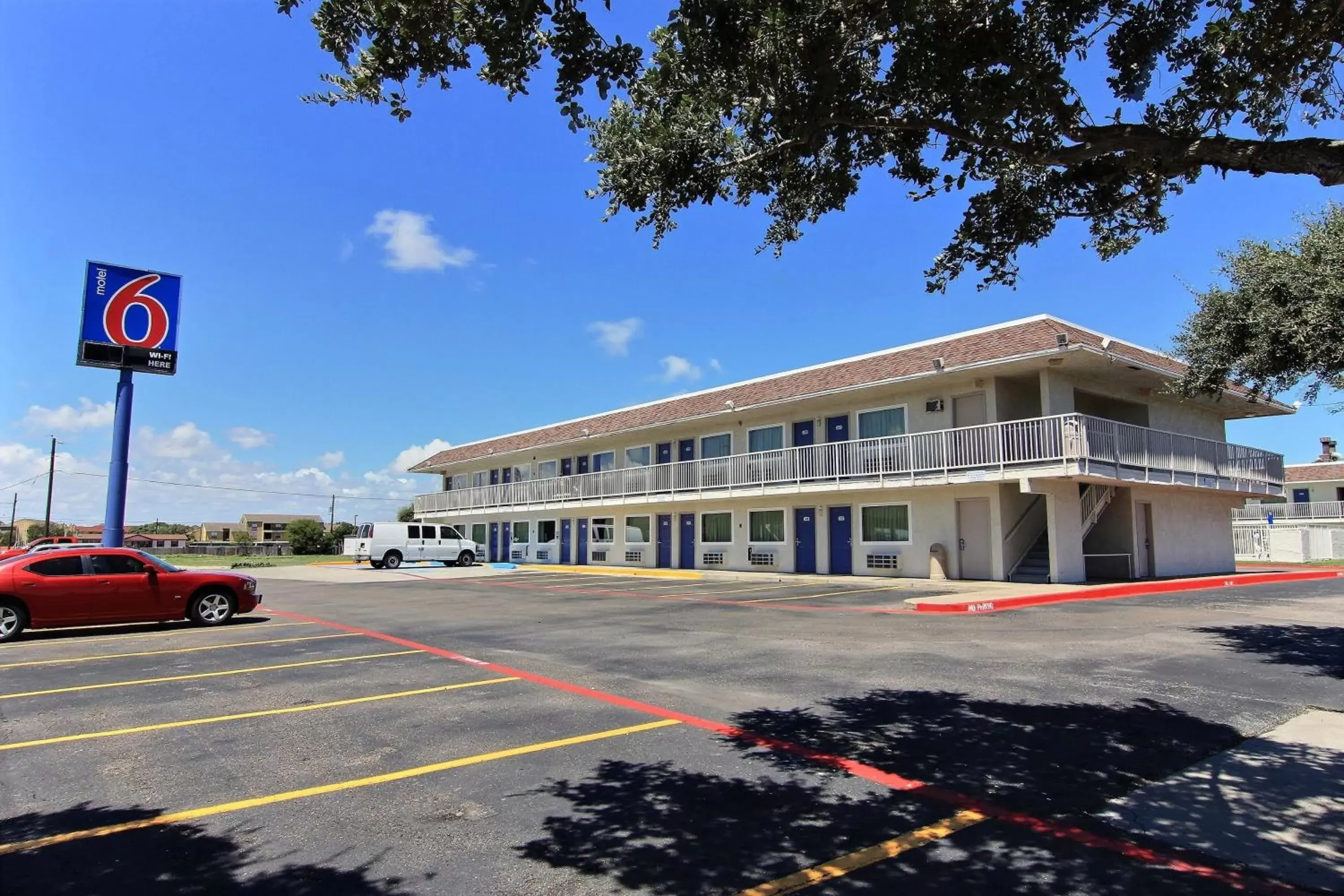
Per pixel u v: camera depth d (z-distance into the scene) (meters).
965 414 20.53
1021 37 4.62
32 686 8.19
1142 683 7.66
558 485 34.78
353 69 4.60
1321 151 4.16
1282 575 21.69
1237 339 11.38
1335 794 4.61
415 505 48.78
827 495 23.67
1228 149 4.45
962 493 20.16
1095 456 17.66
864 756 5.47
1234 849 3.91
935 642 10.27
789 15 4.32
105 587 12.34
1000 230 6.29
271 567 38.44
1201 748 5.56
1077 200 6.04
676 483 28.19
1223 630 11.00
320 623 13.95
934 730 6.10
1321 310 9.73
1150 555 21.55
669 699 7.30
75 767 5.41
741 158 5.97
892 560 21.70
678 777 5.09
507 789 4.90
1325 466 42.81
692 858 3.87
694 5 4.33
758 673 8.49
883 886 3.55
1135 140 4.69
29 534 90.69
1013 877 3.62
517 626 13.09
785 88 4.73
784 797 4.71
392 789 4.91
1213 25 4.72
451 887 3.58
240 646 10.92
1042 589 16.75
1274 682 7.62
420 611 16.06
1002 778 5.01
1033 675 8.08
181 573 13.24
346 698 7.48
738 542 26.92
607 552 33.62
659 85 5.11
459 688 7.91
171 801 4.74
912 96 5.04
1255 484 24.17
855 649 9.88
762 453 24.92
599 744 5.85
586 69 4.38
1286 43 4.77
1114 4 4.64
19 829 4.32
